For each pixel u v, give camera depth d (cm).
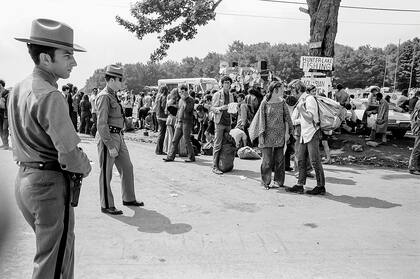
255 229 566
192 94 1509
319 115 745
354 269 446
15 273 404
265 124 781
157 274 422
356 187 828
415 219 625
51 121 283
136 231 545
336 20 1437
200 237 529
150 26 1608
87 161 312
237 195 744
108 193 611
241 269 439
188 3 1612
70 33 308
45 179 295
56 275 304
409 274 438
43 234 300
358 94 4191
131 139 1631
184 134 1046
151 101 2080
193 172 931
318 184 760
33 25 299
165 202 688
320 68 1370
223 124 917
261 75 1614
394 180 903
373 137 1341
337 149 1259
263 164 791
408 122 1495
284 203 700
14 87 302
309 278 423
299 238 536
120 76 587
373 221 612
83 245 491
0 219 269
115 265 440
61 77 311
